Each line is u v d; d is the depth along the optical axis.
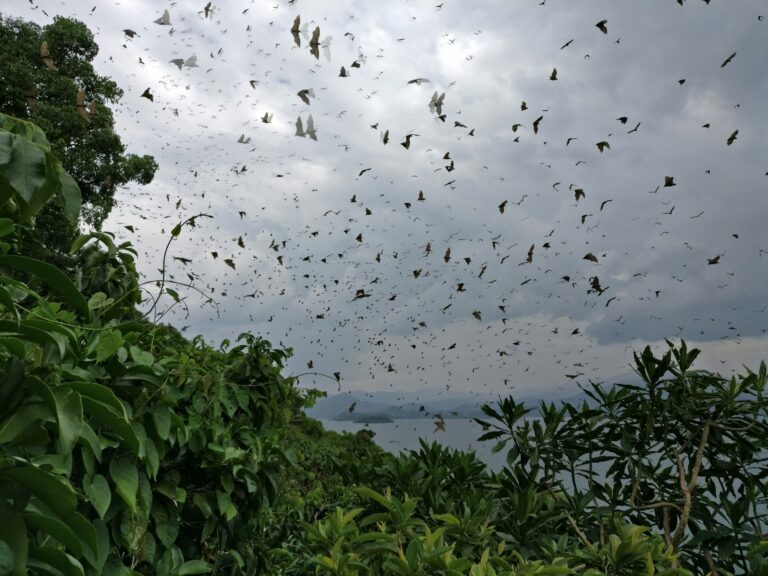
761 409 2.98
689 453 3.21
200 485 2.94
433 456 3.45
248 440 3.24
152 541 2.45
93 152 14.84
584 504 3.02
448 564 1.92
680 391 3.09
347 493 3.55
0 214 1.91
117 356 2.19
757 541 2.67
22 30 15.13
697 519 2.98
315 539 2.29
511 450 3.13
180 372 2.61
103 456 2.07
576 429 3.25
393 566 1.98
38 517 1.30
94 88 15.95
